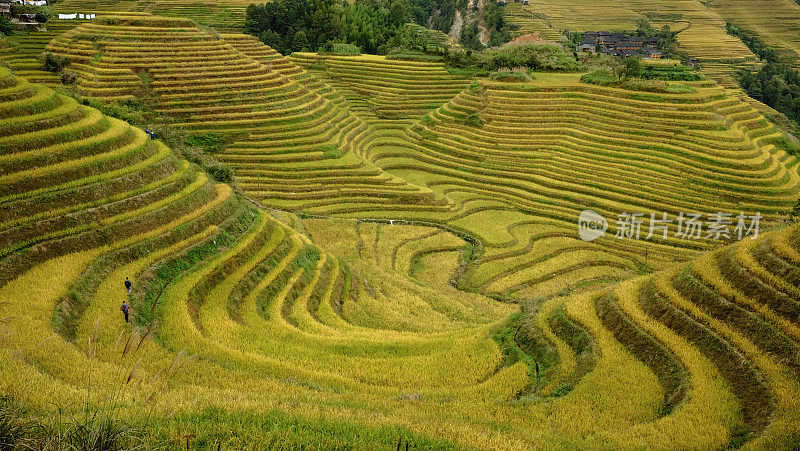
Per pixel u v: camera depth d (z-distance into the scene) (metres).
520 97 73.81
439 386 23.33
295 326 28.72
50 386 15.41
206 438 13.24
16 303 22.17
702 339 22.72
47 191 28.16
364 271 40.44
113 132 34.72
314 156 59.38
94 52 60.50
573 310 27.22
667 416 19.08
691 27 160.38
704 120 65.31
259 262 33.22
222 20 99.56
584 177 60.09
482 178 63.03
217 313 27.14
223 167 42.19
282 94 65.94
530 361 25.02
